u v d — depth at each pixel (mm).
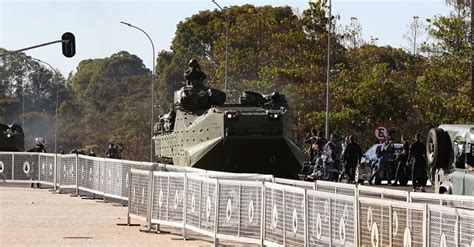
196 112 39094
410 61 83500
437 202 18094
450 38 63188
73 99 155125
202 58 91250
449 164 27219
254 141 36438
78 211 34188
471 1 64000
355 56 83625
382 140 53438
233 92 74062
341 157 47156
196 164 36719
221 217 22719
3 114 139500
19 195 43125
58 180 45594
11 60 153875
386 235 16781
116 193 37375
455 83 63000
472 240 14578
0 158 49594
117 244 23469
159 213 26078
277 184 20781
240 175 25219
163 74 108688
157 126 44938
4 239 24562
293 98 70188
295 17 96250
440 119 62906
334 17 79875
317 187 22484
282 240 20500
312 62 77000
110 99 137625
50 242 23875
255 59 80500
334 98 69125
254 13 103125
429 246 15633
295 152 37000
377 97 67375
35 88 154250
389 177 49156
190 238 24844
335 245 18391
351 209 17828
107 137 113312
